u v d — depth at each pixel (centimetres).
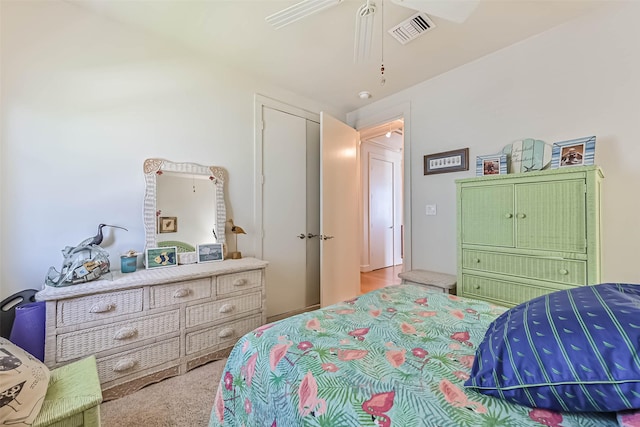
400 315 122
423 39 213
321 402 69
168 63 218
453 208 263
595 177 156
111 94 194
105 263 172
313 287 324
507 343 70
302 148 313
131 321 164
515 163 219
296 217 307
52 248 173
